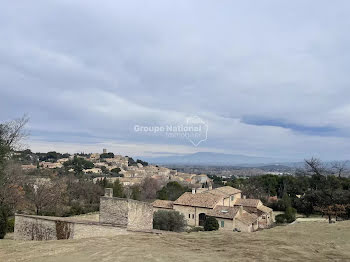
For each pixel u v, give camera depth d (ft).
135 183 305.94
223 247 41.42
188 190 247.91
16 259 37.73
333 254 36.88
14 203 116.98
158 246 42.70
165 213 125.90
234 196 183.11
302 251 38.42
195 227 140.26
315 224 63.77
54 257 37.50
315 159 183.83
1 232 75.25
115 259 34.91
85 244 45.29
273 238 47.83
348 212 150.92
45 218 62.44
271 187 269.44
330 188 170.30
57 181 168.35
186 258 34.88
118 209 64.39
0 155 96.12
